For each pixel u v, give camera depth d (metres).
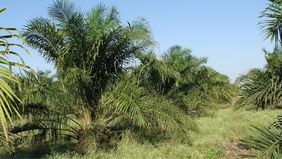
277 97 7.46
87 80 9.94
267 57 7.93
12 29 3.42
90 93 10.61
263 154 7.01
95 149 9.96
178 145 10.77
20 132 10.20
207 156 10.07
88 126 10.64
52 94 9.31
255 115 18.97
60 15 10.16
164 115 10.12
